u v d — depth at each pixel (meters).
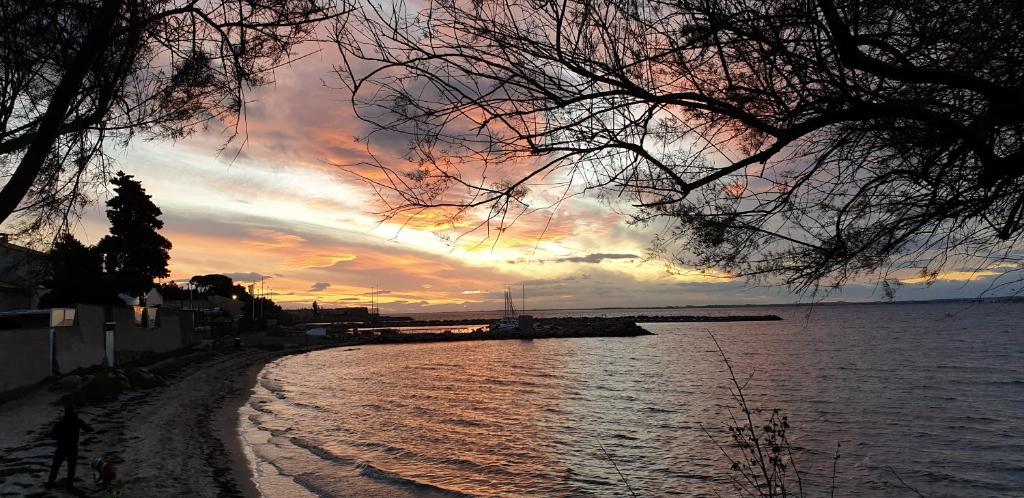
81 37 3.12
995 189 2.25
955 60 2.16
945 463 18.84
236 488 14.23
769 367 49.44
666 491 16.20
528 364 58.56
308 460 18.75
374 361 64.12
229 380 38.81
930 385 36.91
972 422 25.50
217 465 16.23
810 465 18.50
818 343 77.12
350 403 32.66
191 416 23.41
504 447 22.08
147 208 44.56
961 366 46.84
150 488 13.05
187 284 87.00
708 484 16.56
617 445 22.36
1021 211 2.30
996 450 20.58
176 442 18.23
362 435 23.78
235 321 95.50
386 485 16.41
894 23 2.13
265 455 18.89
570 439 23.56
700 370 49.06
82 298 33.44
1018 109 1.93
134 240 43.72
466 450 21.50
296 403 32.09
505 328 120.94
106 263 42.75
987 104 2.12
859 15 2.06
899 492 16.06
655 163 2.36
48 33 3.10
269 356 65.94
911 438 22.42
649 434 24.30
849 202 2.42
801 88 2.20
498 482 17.38
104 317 30.66
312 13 2.57
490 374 49.41
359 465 18.45
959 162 2.28
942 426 24.72
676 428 25.31
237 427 22.80
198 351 53.19
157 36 3.24
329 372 51.50
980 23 2.06
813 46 2.10
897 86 2.15
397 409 30.75
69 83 2.78
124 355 35.56
